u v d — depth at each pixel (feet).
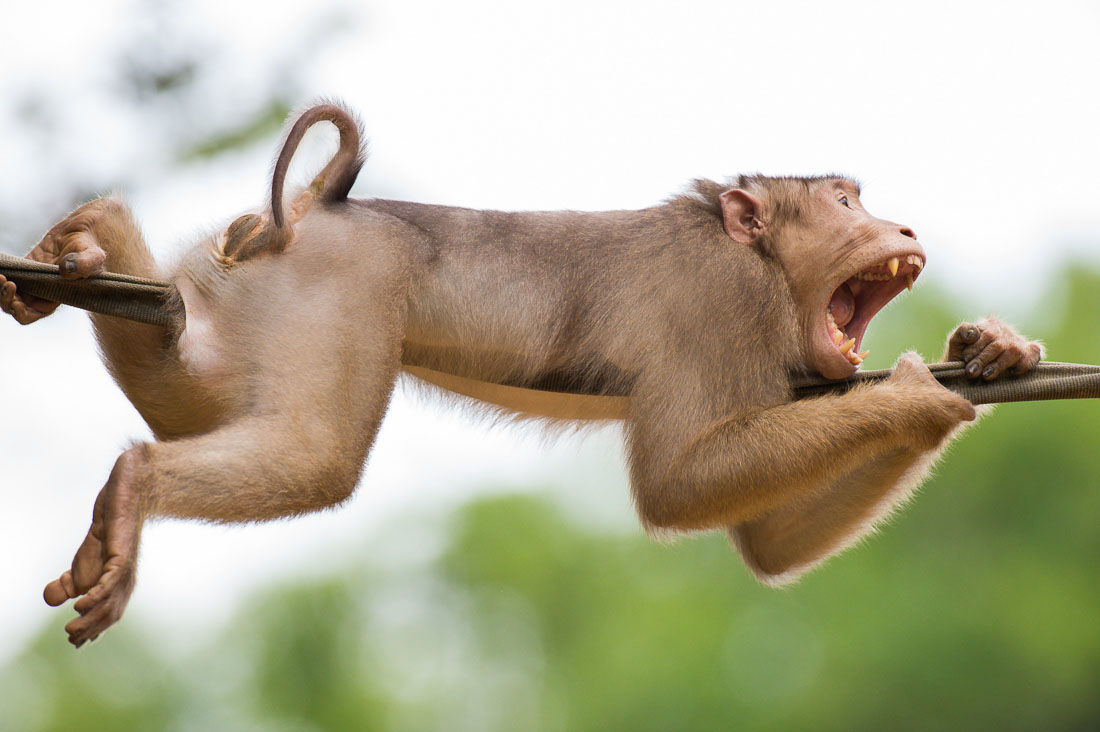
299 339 34.78
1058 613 86.38
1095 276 97.35
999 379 36.63
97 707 92.68
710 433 37.17
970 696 84.23
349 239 36.19
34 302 32.42
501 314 38.14
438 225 38.17
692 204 40.63
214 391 34.71
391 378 35.86
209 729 93.86
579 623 101.65
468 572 103.24
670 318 38.60
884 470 38.52
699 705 85.20
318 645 97.55
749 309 38.81
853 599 87.30
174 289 33.24
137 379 35.45
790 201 40.22
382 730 95.61
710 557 93.25
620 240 39.50
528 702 100.22
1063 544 88.33
